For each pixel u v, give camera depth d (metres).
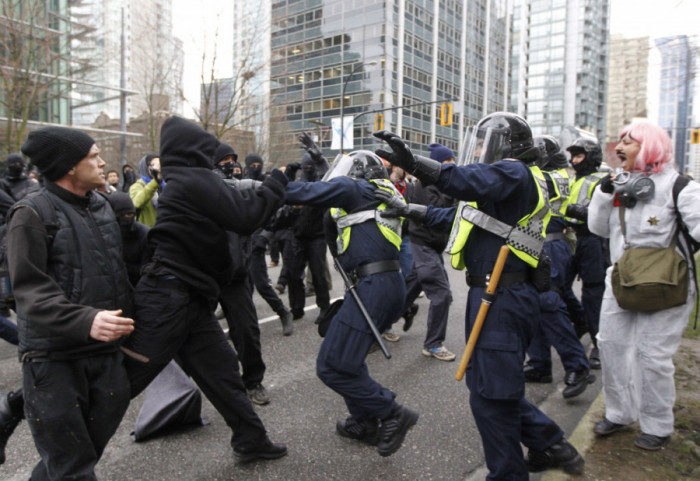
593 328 4.30
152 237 2.34
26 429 3.13
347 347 2.73
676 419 3.14
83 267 1.96
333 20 39.31
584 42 88.56
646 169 2.73
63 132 1.94
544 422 2.54
